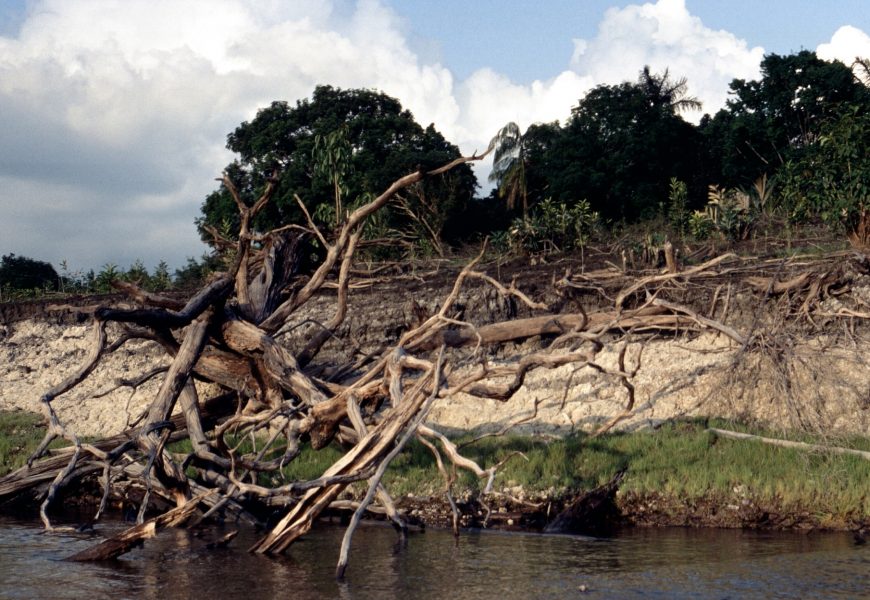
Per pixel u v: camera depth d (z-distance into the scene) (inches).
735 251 783.1
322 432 506.9
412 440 585.0
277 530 434.6
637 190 1343.5
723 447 534.6
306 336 728.3
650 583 361.7
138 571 400.2
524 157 1407.5
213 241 741.9
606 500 493.0
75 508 560.1
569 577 374.9
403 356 463.2
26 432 671.1
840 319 606.2
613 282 703.1
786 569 379.2
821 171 757.9
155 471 506.9
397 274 857.5
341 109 1492.4
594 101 1437.0
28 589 370.6
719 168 1443.2
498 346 678.5
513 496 501.0
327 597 352.8
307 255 725.3
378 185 1284.4
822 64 1368.1
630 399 528.1
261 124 1446.9
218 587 370.9
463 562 406.6
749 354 581.9
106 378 745.6
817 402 555.8
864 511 463.5
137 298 551.8
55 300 884.0
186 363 550.0
